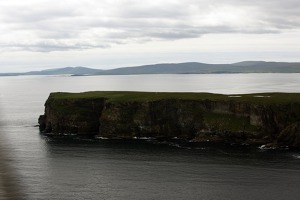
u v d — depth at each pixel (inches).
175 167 3225.9
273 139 4387.3
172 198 2426.2
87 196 2452.0
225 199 2416.3
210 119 4825.3
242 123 4650.6
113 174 3004.4
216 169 3144.7
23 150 3939.5
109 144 4419.3
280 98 4830.2
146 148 4148.6
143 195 2490.2
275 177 2886.3
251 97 4987.7
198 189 2618.1
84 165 3309.5
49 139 4736.7
